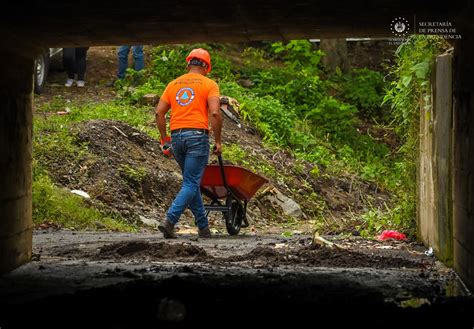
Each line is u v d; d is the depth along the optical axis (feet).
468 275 32.76
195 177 53.11
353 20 32.35
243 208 59.57
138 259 41.19
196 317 26.02
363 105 115.85
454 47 35.55
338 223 66.80
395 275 35.83
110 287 31.04
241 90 102.12
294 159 91.04
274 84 109.29
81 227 60.13
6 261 35.06
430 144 44.52
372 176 92.07
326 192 85.66
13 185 35.53
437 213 41.39
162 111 53.93
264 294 30.09
